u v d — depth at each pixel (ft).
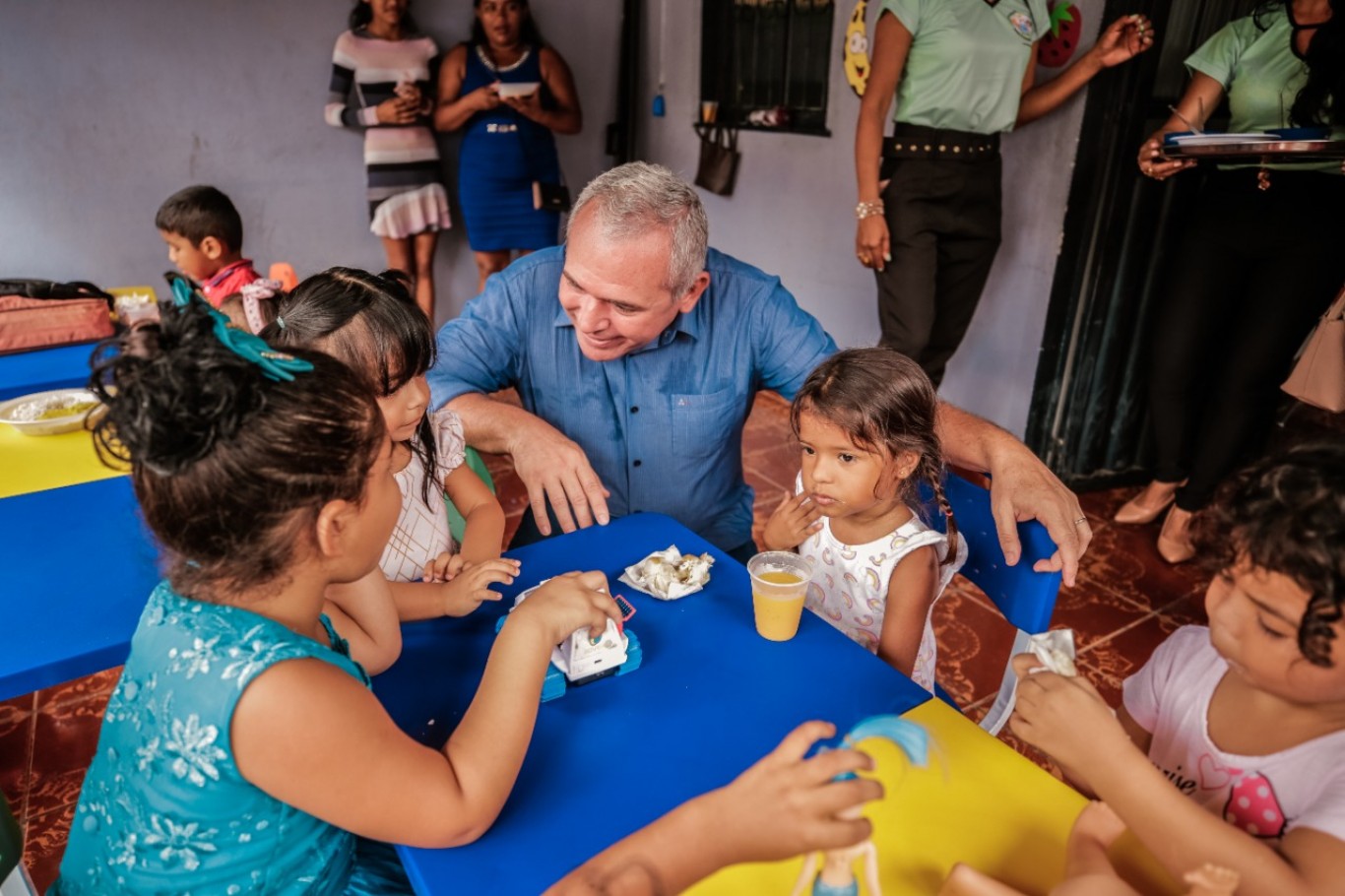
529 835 2.43
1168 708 2.73
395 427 3.94
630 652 3.14
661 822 2.11
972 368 10.85
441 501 4.52
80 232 12.48
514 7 12.71
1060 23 8.91
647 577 3.67
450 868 2.32
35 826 5.39
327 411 2.32
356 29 12.77
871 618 4.20
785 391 5.26
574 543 4.12
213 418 2.15
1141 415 10.23
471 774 2.45
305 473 2.27
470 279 15.26
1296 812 2.27
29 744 6.06
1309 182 7.45
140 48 12.03
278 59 12.90
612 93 15.55
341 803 2.30
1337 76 7.06
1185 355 8.45
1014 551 3.67
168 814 2.42
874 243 8.82
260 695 2.28
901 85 8.70
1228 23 8.87
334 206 14.06
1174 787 2.08
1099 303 9.45
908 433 3.83
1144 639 7.43
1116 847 2.28
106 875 2.58
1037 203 9.53
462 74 13.06
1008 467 3.94
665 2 14.40
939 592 4.23
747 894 2.21
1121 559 8.68
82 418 5.44
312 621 2.66
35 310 6.91
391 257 13.74
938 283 9.53
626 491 5.35
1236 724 2.48
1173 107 8.61
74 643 3.24
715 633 3.35
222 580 2.41
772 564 3.51
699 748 2.74
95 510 4.25
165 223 8.41
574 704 2.94
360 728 2.34
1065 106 9.01
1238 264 7.98
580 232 4.12
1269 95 7.57
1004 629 7.52
